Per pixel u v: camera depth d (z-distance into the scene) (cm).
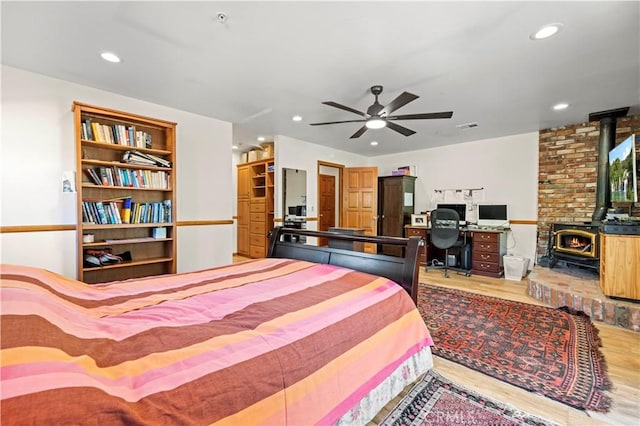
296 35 215
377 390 135
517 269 450
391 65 258
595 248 363
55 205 290
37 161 281
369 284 173
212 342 100
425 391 179
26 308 90
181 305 136
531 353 225
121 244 331
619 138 401
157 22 200
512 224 503
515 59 246
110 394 69
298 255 254
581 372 199
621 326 272
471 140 540
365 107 364
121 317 121
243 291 159
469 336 255
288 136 526
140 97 340
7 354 68
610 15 188
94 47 233
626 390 180
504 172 511
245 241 668
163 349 95
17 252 272
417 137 519
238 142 583
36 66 266
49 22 200
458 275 483
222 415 79
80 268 283
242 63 258
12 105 269
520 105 355
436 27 203
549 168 464
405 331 159
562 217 452
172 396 75
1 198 265
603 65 255
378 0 177
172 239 350
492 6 182
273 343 105
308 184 571
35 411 58
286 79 289
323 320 126
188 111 390
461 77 280
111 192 328
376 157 709
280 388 94
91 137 297
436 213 484
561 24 198
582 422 154
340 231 343
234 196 695
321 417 104
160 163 343
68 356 78
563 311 311
